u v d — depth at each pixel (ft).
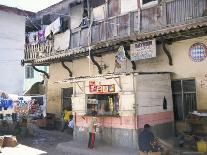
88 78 44.45
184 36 41.32
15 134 56.80
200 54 41.06
